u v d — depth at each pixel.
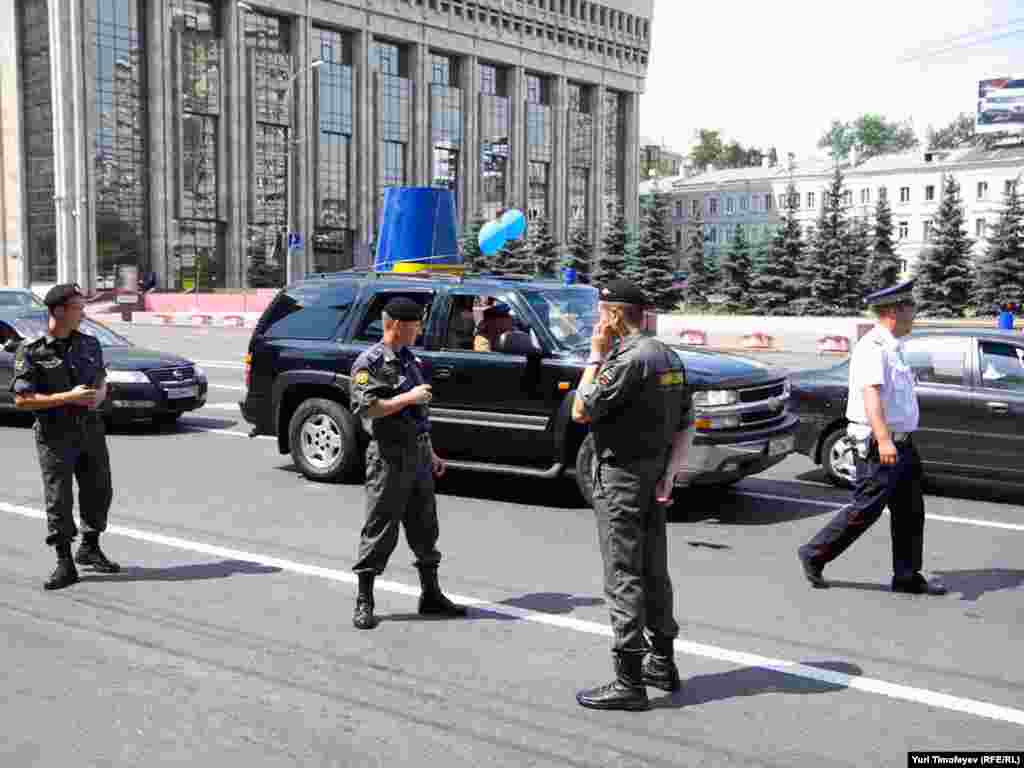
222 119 69.06
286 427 10.01
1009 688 4.63
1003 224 48.66
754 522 8.14
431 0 79.69
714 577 6.48
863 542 7.51
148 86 66.06
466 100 83.31
